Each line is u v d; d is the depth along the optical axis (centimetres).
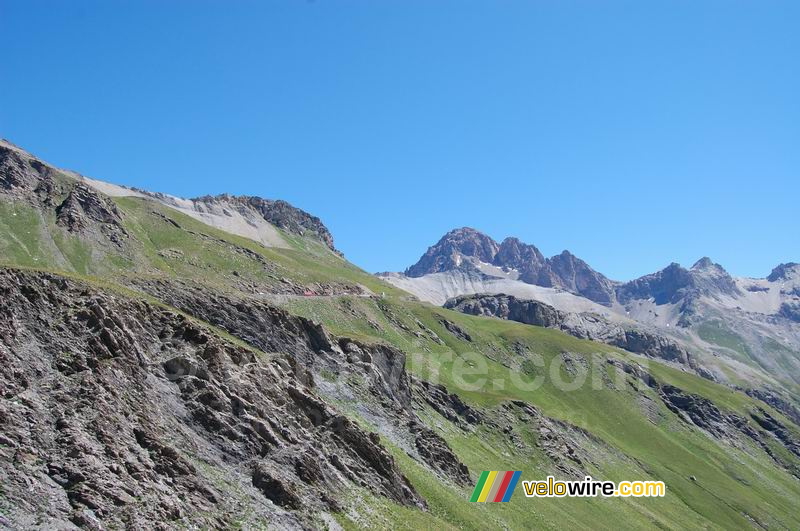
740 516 19338
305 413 7856
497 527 9481
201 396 6425
